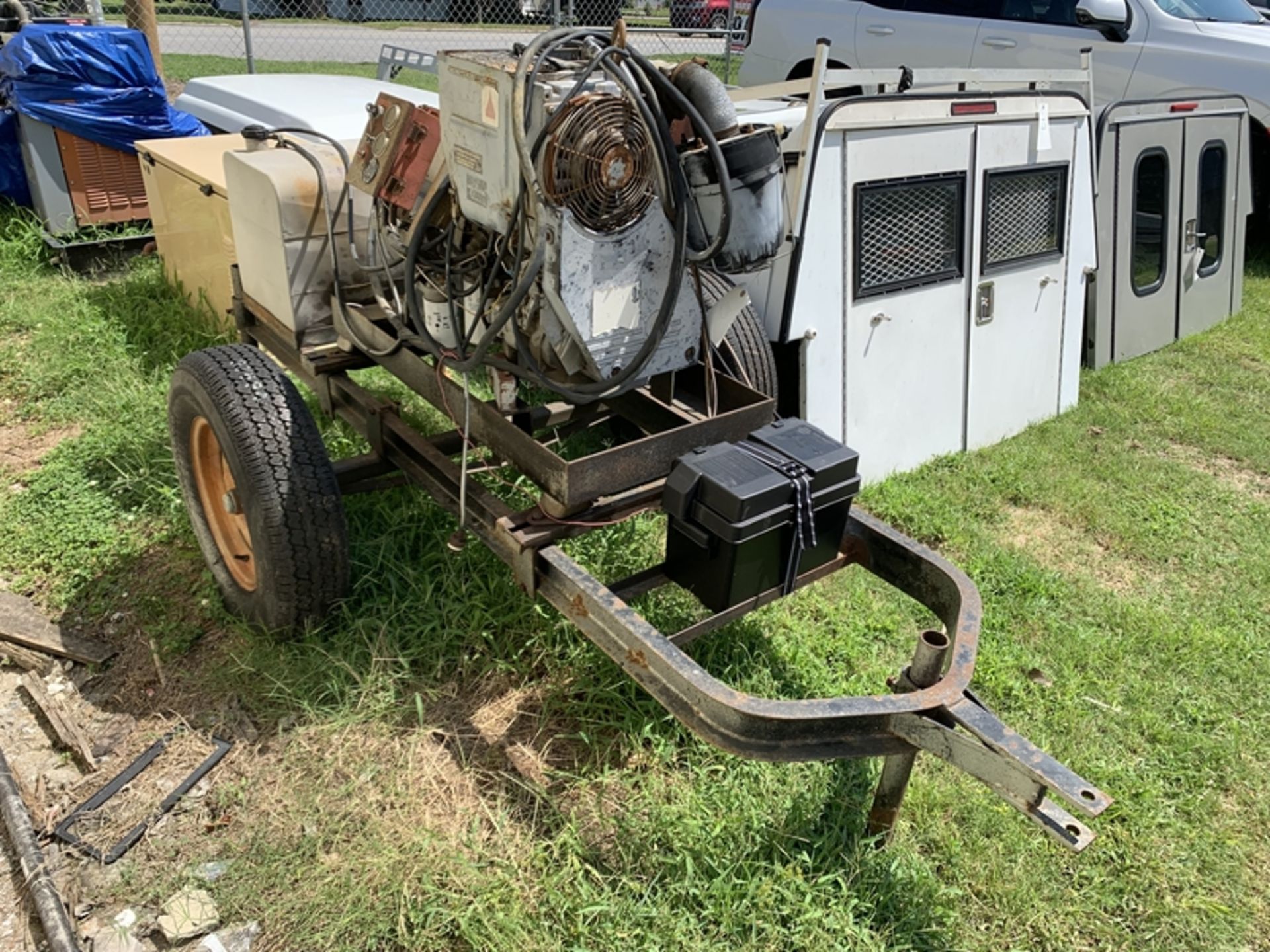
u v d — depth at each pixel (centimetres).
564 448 416
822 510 246
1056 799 268
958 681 206
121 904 233
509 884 235
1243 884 251
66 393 456
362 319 301
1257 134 744
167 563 348
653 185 228
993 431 480
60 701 289
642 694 293
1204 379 567
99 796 258
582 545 343
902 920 234
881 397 426
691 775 269
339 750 273
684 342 255
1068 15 737
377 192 281
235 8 1627
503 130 224
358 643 304
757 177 225
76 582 337
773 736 200
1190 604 364
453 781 266
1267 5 1005
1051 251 477
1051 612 353
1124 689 316
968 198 427
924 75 404
